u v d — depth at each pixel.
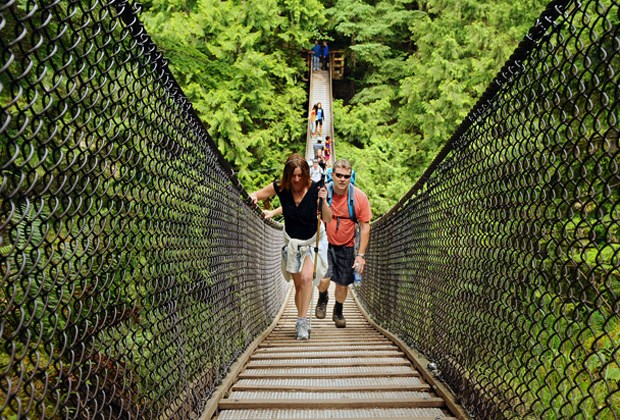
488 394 2.27
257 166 17.38
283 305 9.07
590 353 1.50
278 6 22.70
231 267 3.67
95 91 1.43
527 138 2.01
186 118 2.54
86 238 1.39
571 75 1.61
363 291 8.76
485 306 2.45
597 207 1.47
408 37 28.94
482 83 16.70
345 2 28.28
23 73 1.04
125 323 1.74
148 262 1.89
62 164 1.53
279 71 19.72
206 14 15.44
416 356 3.73
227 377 3.12
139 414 1.77
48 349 1.20
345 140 23.45
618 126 1.38
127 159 1.68
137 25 1.72
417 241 4.23
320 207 4.34
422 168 18.94
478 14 18.77
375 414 2.66
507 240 2.17
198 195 2.73
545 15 1.86
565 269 1.66
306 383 3.24
